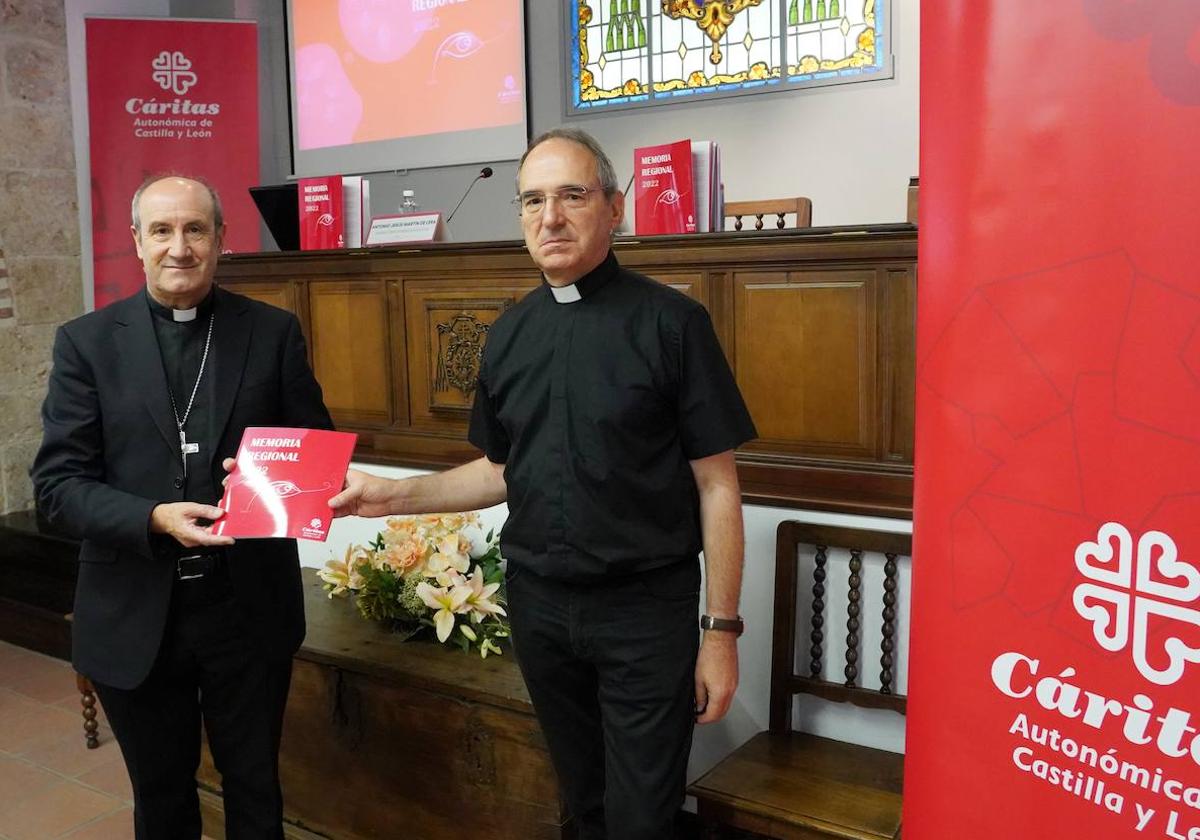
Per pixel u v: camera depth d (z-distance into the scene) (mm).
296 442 1774
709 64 5215
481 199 5961
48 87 5078
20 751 3162
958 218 800
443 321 3023
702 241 2514
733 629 1648
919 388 855
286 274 3375
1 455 4836
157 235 1736
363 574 2490
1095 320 716
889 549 2125
